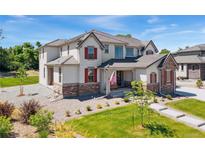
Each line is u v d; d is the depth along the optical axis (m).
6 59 67.19
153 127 15.83
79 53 27.25
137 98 16.56
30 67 75.62
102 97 25.70
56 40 37.56
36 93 30.56
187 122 17.28
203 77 47.28
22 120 15.09
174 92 29.89
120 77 32.28
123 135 14.41
